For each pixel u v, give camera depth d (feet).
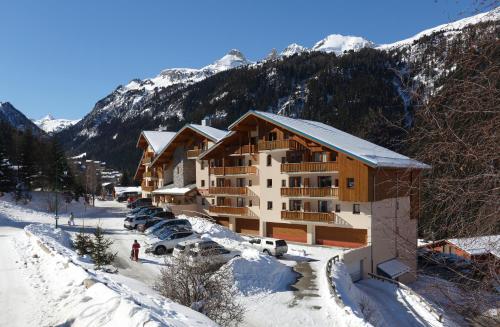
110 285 41.04
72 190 259.39
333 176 128.98
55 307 37.68
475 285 22.43
